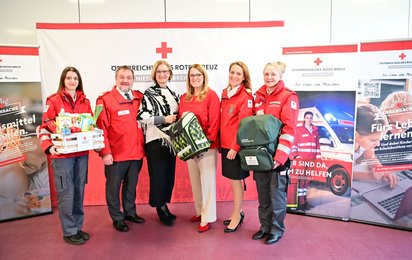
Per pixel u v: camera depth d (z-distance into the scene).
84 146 2.29
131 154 2.67
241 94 2.51
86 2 3.41
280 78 2.43
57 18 3.40
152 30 3.30
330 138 2.93
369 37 3.59
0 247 2.48
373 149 2.79
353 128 2.84
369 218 2.86
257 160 2.21
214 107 2.58
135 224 2.89
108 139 2.63
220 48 3.36
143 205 3.44
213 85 3.40
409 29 3.57
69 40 3.23
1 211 3.05
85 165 2.54
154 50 3.32
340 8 3.56
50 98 2.39
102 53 3.29
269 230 2.55
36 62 3.09
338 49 2.83
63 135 2.19
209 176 2.62
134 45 3.30
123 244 2.50
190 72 2.59
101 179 3.43
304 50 2.93
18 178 3.09
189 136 2.38
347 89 2.83
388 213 2.78
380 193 2.79
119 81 2.62
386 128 2.72
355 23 3.58
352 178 2.88
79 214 2.60
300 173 3.07
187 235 2.64
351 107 2.83
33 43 3.41
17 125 3.05
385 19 3.57
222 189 3.53
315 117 2.96
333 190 2.96
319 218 3.01
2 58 2.94
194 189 2.83
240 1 3.51
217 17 3.52
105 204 3.46
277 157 2.22
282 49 3.00
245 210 3.22
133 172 2.78
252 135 2.22
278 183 2.37
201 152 2.44
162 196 2.77
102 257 2.30
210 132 2.58
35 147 3.14
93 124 2.38
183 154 2.42
